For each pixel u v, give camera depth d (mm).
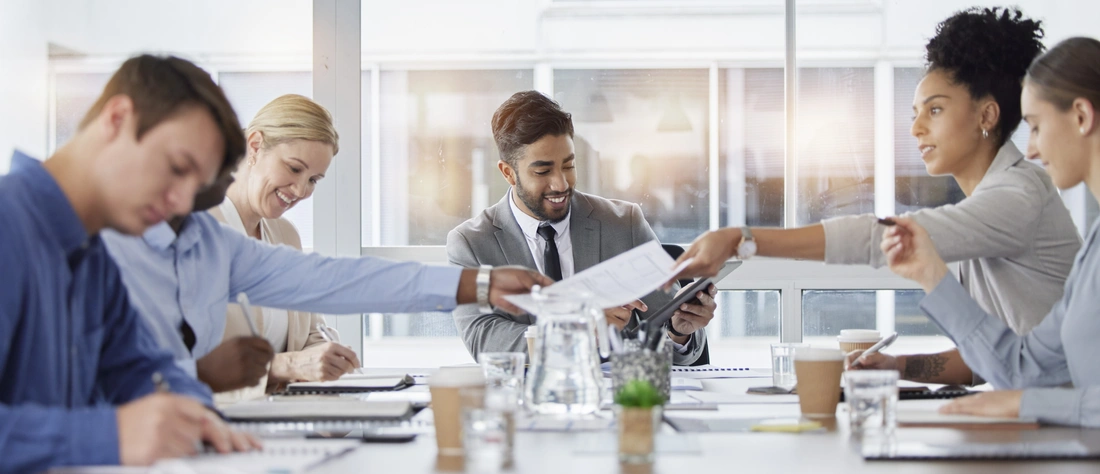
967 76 2037
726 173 3430
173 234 1701
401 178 3451
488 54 3439
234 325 2285
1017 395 1386
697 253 1849
